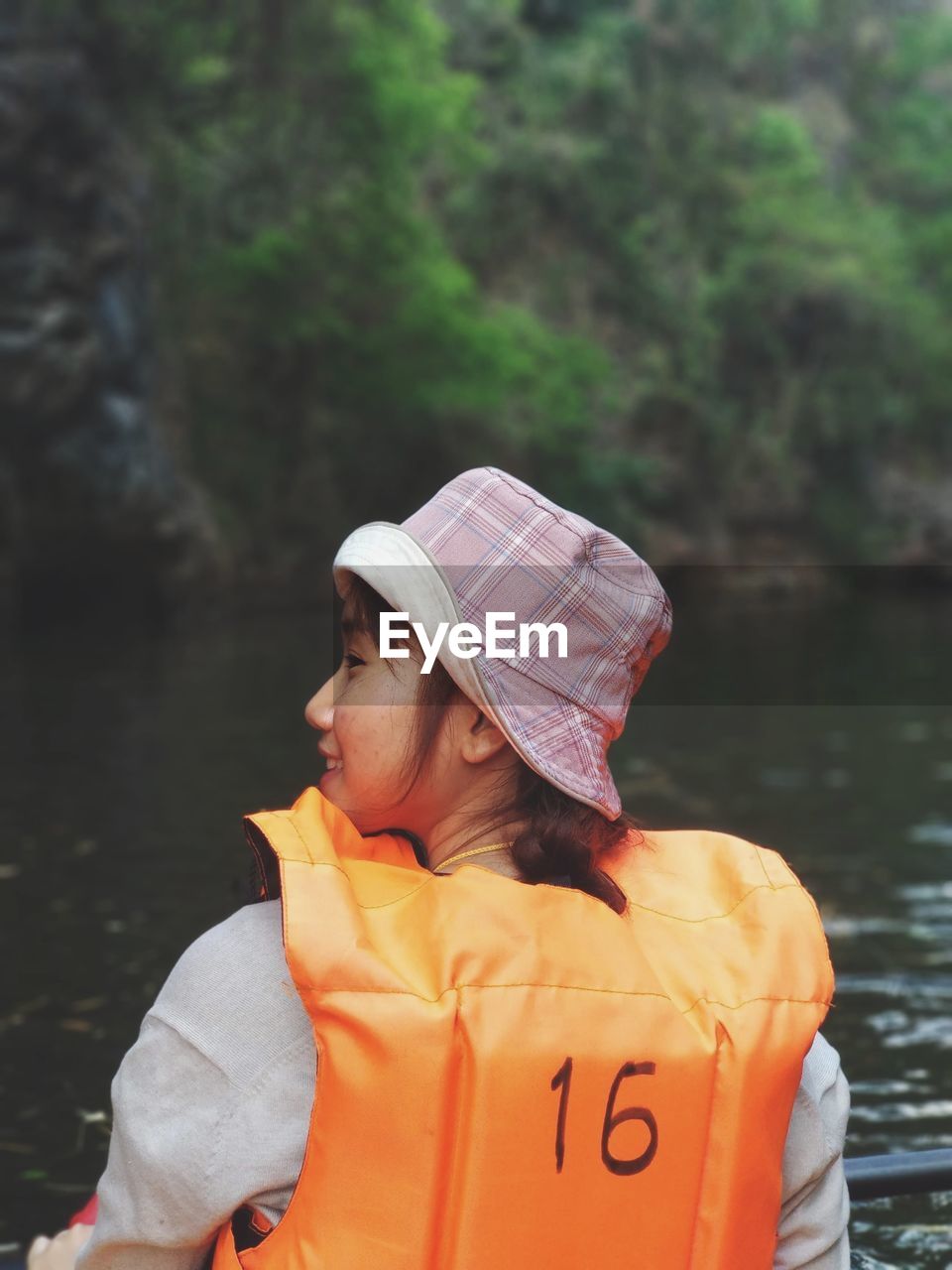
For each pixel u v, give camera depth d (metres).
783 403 36.59
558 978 0.88
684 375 34.53
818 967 0.96
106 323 18.23
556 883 0.97
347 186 24.58
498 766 0.99
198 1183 0.88
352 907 0.88
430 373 24.69
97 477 18.00
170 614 19.64
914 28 49.75
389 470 24.94
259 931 0.92
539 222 33.22
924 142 48.12
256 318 22.88
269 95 23.64
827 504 36.66
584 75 34.38
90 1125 2.72
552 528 0.96
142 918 4.33
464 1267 0.84
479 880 0.92
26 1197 2.42
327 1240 0.84
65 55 17.91
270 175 23.83
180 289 22.34
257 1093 0.89
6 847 5.43
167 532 19.50
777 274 36.62
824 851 5.60
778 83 44.16
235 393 22.88
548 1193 0.86
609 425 32.72
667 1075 0.89
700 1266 0.89
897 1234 2.11
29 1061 3.07
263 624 18.16
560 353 29.27
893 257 41.78
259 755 7.85
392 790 0.98
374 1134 0.84
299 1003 0.90
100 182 18.09
